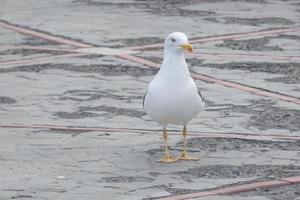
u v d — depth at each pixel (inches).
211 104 662.5
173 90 509.0
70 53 853.8
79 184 486.9
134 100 677.3
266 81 736.3
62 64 807.7
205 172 507.2
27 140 576.4
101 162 528.4
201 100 518.9
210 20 1009.5
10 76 764.0
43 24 1001.5
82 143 569.0
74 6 1117.7
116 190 476.4
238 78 748.0
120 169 514.3
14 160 532.1
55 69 789.2
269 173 503.8
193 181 491.2
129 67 794.8
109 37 923.4
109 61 818.2
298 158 531.8
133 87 720.3
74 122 619.5
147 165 522.3
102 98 685.9
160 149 555.2
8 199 462.6
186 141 569.6
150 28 967.0
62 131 597.6
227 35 927.0
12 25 1000.2
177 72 509.0
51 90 712.4
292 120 618.8
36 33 952.3
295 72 767.1
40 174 504.7
